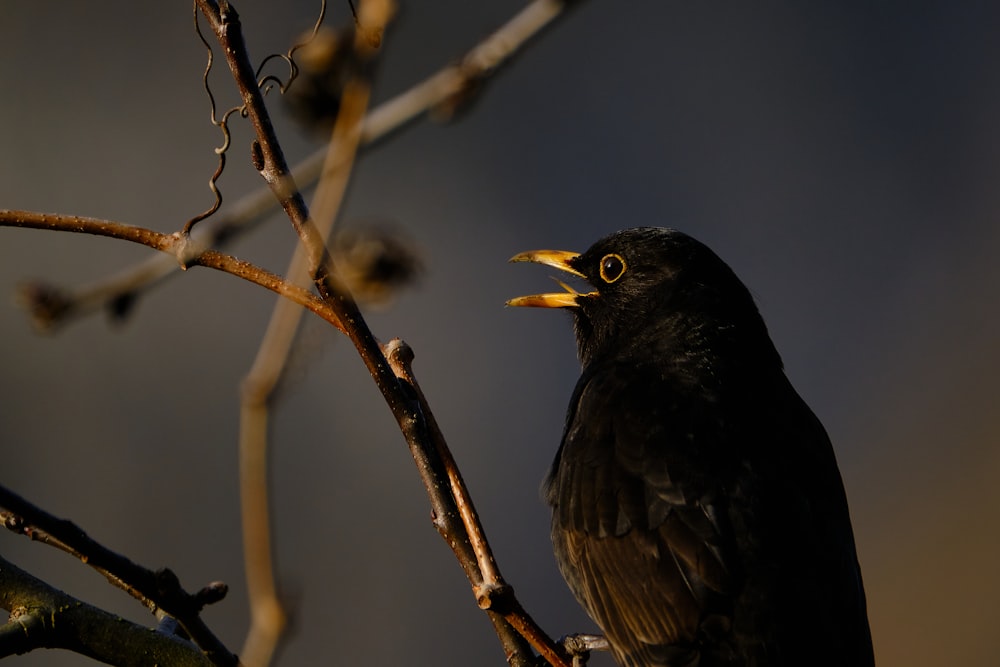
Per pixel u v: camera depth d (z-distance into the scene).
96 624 8.22
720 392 10.02
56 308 9.95
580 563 9.70
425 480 7.89
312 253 7.64
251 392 8.14
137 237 7.74
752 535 9.23
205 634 7.14
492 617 8.27
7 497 6.70
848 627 9.27
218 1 7.61
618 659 9.48
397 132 9.66
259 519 7.98
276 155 7.61
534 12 9.75
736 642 8.99
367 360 7.88
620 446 9.78
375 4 8.64
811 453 9.92
